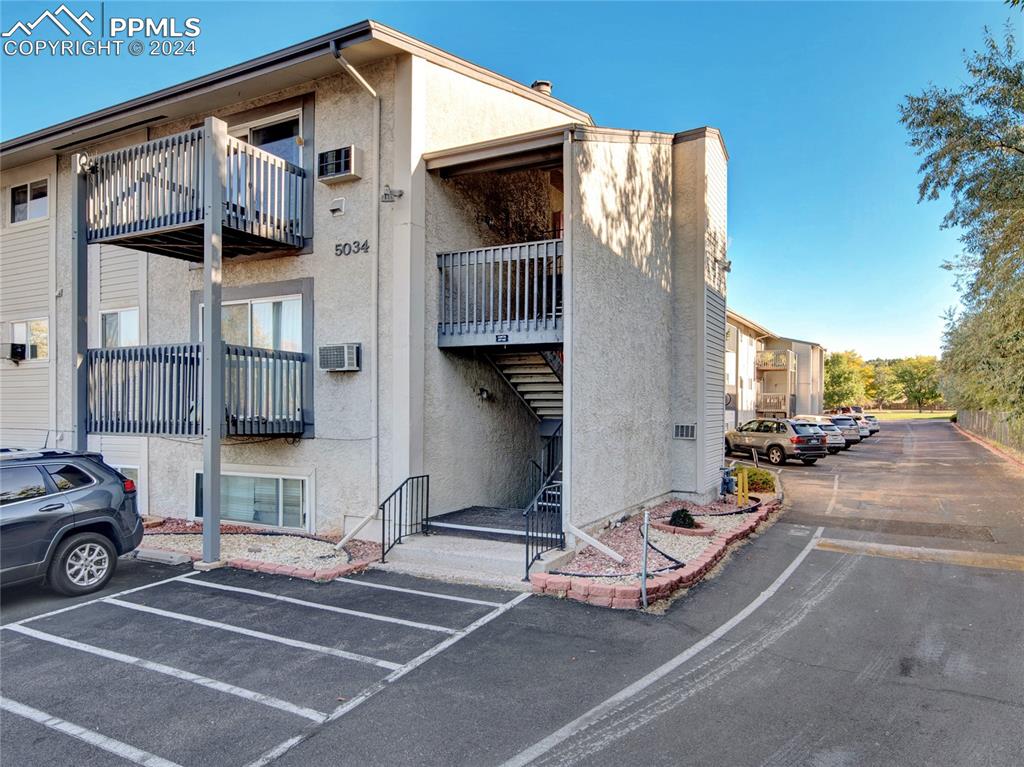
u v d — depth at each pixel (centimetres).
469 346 893
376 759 359
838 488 1573
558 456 1134
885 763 356
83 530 675
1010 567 796
